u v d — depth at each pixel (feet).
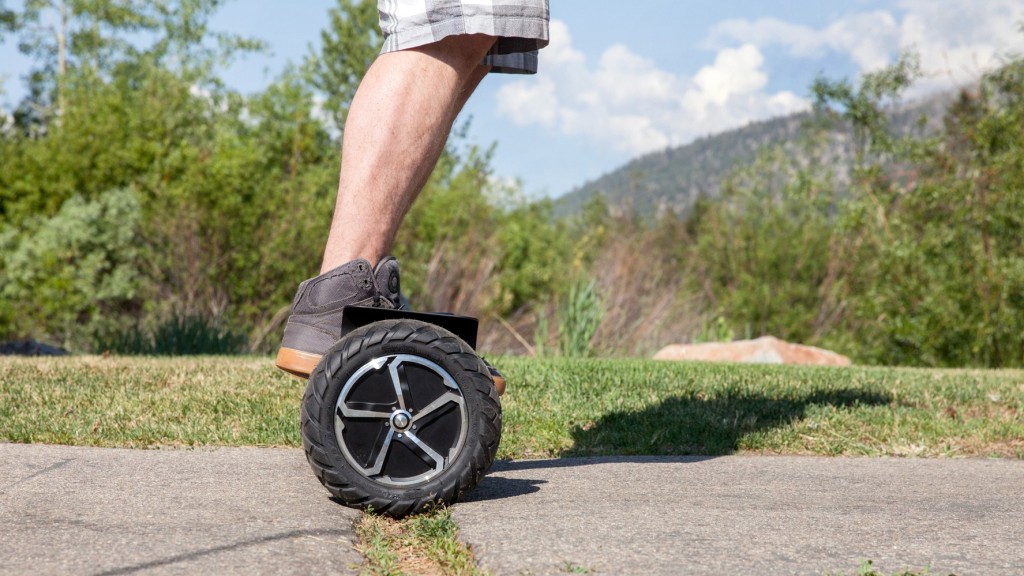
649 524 5.28
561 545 4.80
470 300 33.32
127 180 38.27
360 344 5.49
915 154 33.42
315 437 5.47
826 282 47.14
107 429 8.73
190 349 24.93
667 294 34.06
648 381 12.82
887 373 15.03
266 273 32.96
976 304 28.58
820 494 6.46
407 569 4.59
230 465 7.10
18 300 34.14
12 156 38.65
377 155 5.79
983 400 11.77
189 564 4.33
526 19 5.88
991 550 4.86
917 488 6.83
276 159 41.29
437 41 5.81
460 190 40.83
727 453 9.30
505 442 9.14
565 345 27.50
